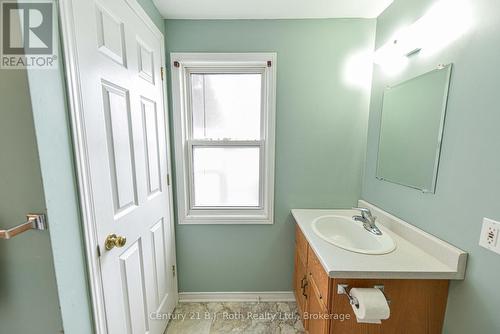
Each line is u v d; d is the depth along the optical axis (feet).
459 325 2.97
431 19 3.35
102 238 2.86
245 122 5.76
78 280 2.52
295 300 5.95
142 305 3.97
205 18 5.02
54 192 2.21
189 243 5.79
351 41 5.16
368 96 5.33
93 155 2.70
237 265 5.92
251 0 4.41
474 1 2.79
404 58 4.14
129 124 3.53
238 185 5.93
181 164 5.47
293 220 5.77
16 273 2.24
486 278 2.63
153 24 4.41
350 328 3.25
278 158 5.55
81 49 2.49
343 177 5.62
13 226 2.15
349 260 3.25
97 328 2.79
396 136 4.34
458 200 3.01
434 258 3.29
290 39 5.14
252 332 5.07
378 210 4.79
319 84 5.30
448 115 3.19
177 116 5.31
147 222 4.14
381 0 4.43
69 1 2.32
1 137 2.05
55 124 2.22
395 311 3.18
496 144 2.52
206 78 5.60
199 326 5.22
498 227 2.48
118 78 3.22
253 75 5.60
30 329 2.33
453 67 3.10
